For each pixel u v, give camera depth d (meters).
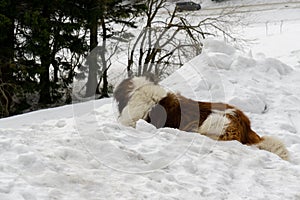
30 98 26.33
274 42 32.59
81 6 25.36
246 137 8.33
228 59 15.87
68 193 4.95
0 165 5.23
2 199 4.47
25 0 23.61
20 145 5.82
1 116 21.64
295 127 12.21
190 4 38.12
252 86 14.57
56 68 25.36
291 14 45.50
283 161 7.31
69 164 5.71
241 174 6.54
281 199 5.93
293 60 26.12
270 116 12.61
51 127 7.45
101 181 5.36
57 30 24.20
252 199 5.77
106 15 26.33
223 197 5.66
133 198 5.08
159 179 5.80
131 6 27.06
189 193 5.54
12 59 23.14
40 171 5.30
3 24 21.58
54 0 23.61
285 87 15.10
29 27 22.83
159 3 29.45
